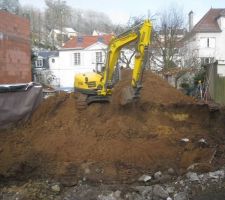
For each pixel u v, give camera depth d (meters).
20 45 21.03
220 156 11.06
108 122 13.70
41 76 42.38
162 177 9.55
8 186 9.43
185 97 19.31
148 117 14.34
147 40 12.96
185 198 8.27
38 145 11.95
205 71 28.30
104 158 10.87
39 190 9.01
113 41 14.06
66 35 85.12
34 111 14.70
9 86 13.81
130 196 8.48
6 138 12.75
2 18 19.03
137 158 10.83
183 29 43.25
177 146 11.82
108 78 14.40
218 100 24.03
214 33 50.59
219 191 8.55
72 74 51.25
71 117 14.16
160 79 20.72
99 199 8.42
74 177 9.81
